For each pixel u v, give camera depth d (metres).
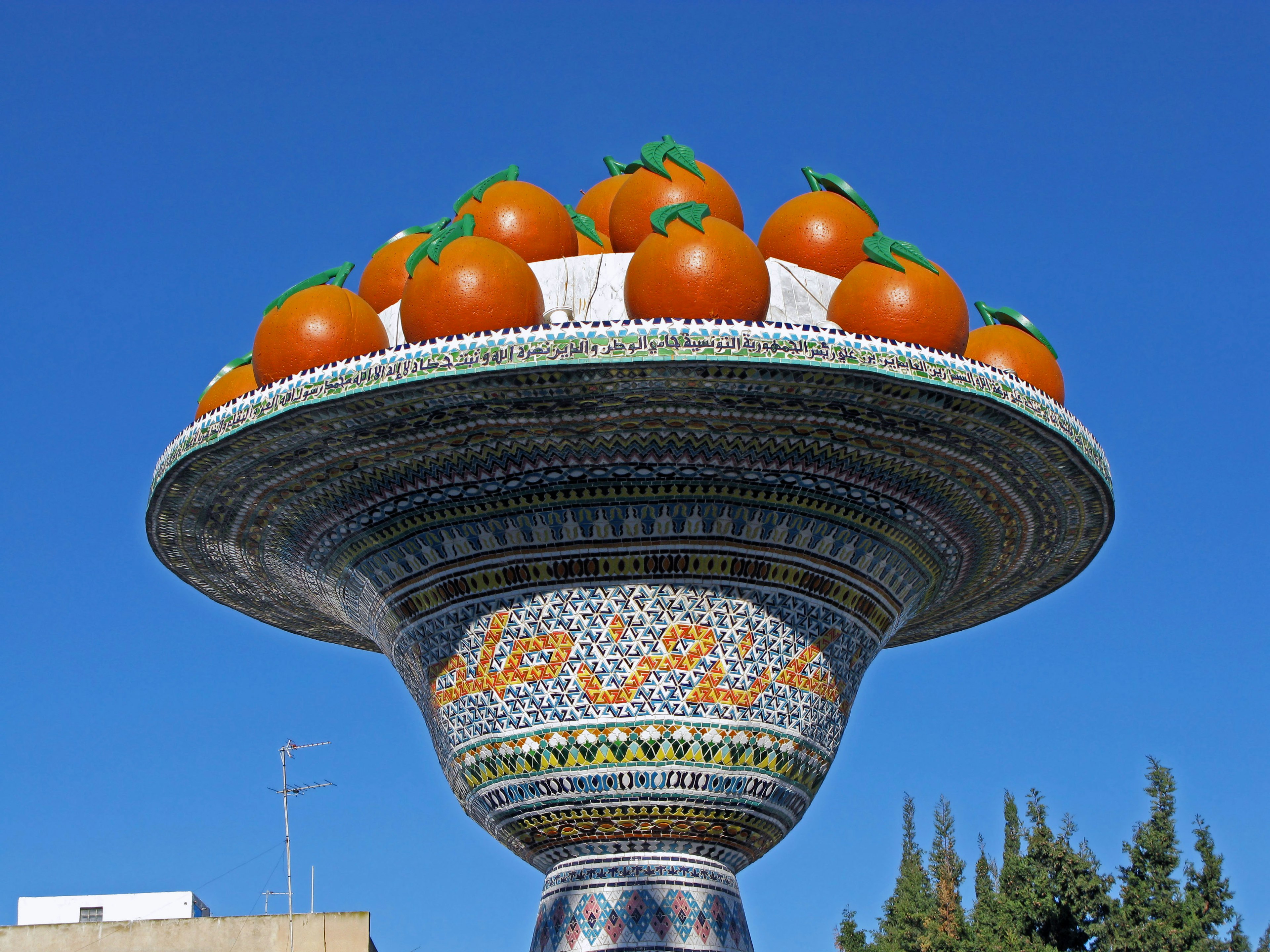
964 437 15.68
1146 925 23.69
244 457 15.93
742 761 16.05
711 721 15.87
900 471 16.16
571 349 13.94
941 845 32.56
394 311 17.75
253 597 20.47
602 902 16.20
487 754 16.38
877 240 15.98
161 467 16.52
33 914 36.66
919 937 27.95
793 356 14.04
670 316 14.66
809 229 18.53
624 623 15.85
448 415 14.87
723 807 16.17
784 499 15.90
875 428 15.36
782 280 17.36
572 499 15.67
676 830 16.23
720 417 14.95
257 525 17.66
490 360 14.02
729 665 15.93
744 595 16.00
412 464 15.77
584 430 15.09
